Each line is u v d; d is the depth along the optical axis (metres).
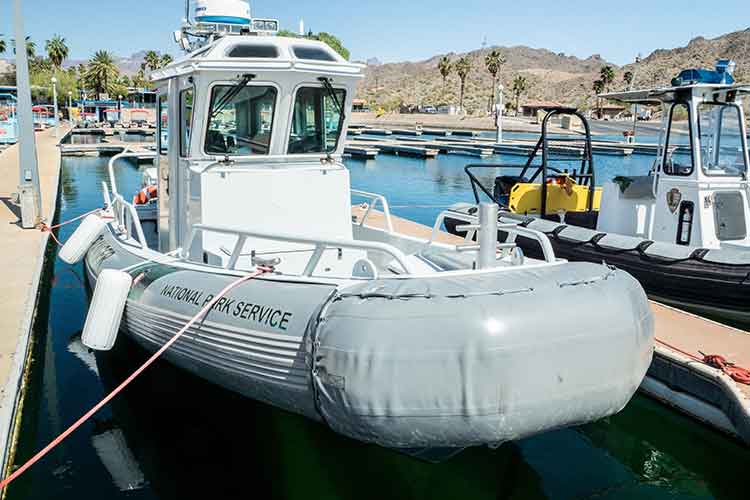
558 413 3.29
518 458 4.63
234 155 5.22
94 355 6.23
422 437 3.22
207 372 4.33
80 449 4.56
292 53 5.13
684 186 7.61
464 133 50.75
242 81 4.95
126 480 4.20
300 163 5.42
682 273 7.00
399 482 4.26
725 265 6.71
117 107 59.59
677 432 5.04
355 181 22.11
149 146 29.64
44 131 43.38
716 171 7.54
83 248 6.99
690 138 7.53
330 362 3.30
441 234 10.43
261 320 3.81
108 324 4.91
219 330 4.05
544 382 3.21
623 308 3.49
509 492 4.22
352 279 3.74
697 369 5.00
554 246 8.44
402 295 3.30
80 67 85.38
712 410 4.90
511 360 3.13
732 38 144.75
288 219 5.31
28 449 4.54
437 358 3.14
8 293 6.85
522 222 9.17
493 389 3.13
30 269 7.91
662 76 119.00
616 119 66.56
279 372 3.71
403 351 3.16
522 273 3.60
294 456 4.50
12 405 4.34
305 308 3.64
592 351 3.32
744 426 4.40
